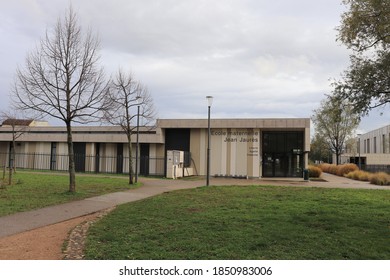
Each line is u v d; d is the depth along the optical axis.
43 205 12.72
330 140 53.84
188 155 34.66
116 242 7.75
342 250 7.13
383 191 18.91
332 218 10.26
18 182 19.92
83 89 15.89
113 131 37.16
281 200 14.27
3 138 40.59
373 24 9.73
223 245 7.41
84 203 13.64
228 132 34.38
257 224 9.43
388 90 9.92
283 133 34.84
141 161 36.16
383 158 65.94
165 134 36.09
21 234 8.77
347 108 10.82
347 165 43.03
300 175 34.25
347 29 10.12
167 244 7.52
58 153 39.47
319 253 6.95
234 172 33.88
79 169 38.16
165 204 13.24
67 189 17.33
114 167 37.22
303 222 9.73
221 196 15.64
